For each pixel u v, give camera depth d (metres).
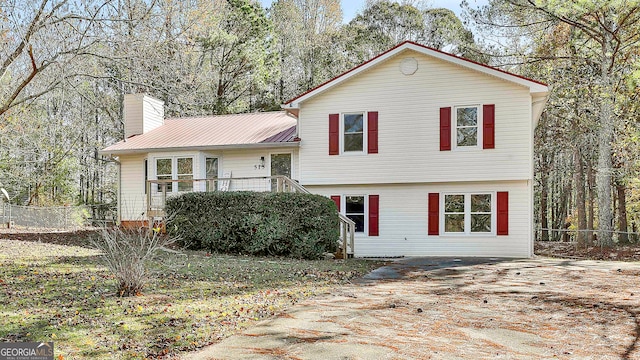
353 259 15.05
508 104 16.39
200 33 22.98
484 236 16.67
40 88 12.92
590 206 25.59
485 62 27.38
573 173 28.19
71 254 12.05
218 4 25.44
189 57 19.23
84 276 8.95
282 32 37.81
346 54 38.16
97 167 33.50
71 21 11.09
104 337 5.63
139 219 20.17
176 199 15.23
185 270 10.33
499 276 11.18
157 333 5.90
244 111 30.84
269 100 32.25
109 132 31.28
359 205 17.92
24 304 6.75
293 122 20.50
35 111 25.36
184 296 7.81
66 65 11.22
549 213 32.78
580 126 21.80
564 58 20.88
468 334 6.35
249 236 14.38
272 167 19.03
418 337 6.20
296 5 40.62
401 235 17.41
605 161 18.78
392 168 17.36
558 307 7.86
